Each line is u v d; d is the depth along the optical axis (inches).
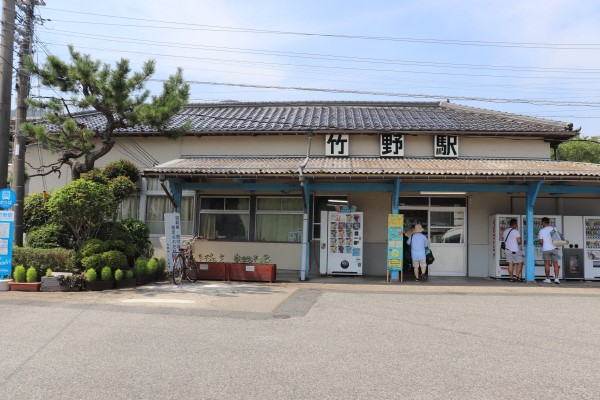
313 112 684.7
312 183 511.2
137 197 600.7
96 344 232.1
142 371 192.5
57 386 175.3
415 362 208.1
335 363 205.6
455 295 397.7
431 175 447.5
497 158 569.9
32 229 481.4
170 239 472.7
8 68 457.4
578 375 192.9
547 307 345.1
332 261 536.1
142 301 352.5
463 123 598.9
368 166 489.7
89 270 406.6
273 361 207.5
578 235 524.1
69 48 430.0
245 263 490.0
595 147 1117.7
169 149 604.4
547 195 553.9
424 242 506.9
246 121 630.5
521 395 170.7
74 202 414.6
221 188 508.1
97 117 685.3
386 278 521.7
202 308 327.6
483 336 256.1
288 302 355.3
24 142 468.1
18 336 246.7
